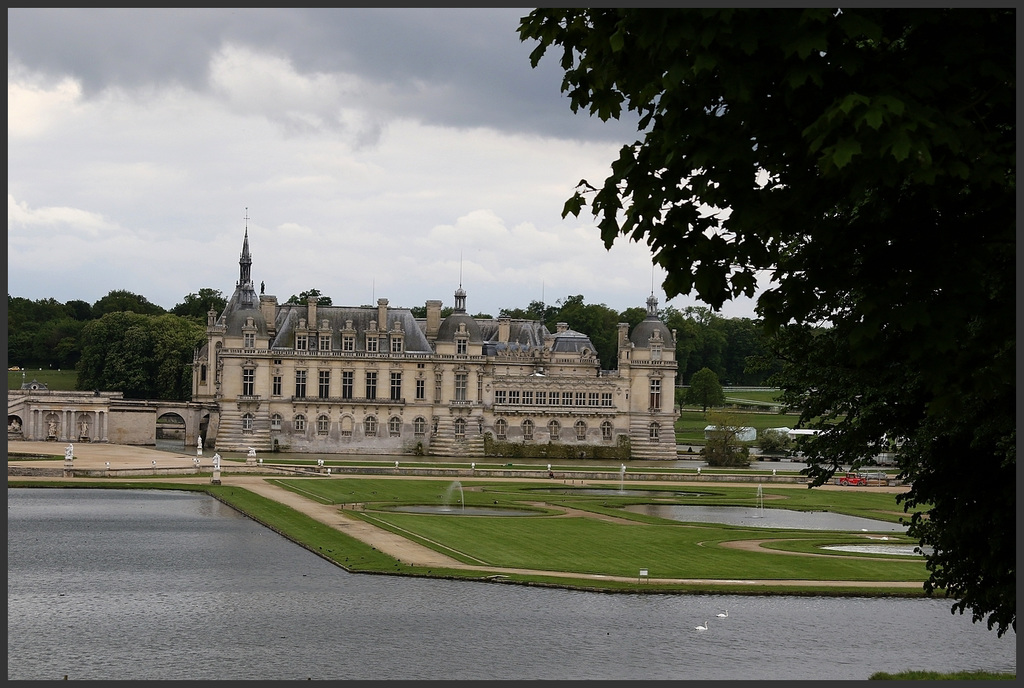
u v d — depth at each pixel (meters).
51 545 89.44
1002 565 43.69
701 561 86.12
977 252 28.62
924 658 61.09
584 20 30.72
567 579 76.81
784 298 29.70
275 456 187.62
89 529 98.00
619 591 74.38
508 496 132.62
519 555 87.00
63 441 196.62
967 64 26.31
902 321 27.67
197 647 60.34
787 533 104.00
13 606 68.81
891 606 72.81
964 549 45.75
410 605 69.81
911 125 23.94
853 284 29.47
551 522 107.56
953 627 67.69
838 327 46.62
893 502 141.88
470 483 150.25
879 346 28.94
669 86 25.58
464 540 94.06
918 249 29.08
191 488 130.38
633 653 60.25
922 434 43.88
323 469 156.75
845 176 25.08
